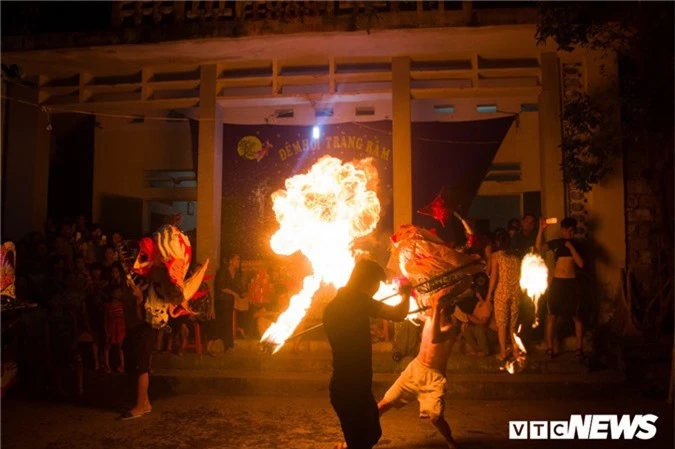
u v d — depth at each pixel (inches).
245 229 448.8
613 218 385.7
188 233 451.5
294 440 257.4
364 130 450.0
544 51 401.7
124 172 498.0
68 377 357.1
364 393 203.2
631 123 365.7
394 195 402.0
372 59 424.5
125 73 440.8
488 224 479.5
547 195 393.1
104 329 367.6
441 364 235.5
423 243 251.9
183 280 306.7
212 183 418.6
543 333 372.8
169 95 436.5
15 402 325.1
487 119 442.0
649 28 352.8
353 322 205.3
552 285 349.4
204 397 334.3
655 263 385.4
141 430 273.7
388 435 263.1
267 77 424.2
